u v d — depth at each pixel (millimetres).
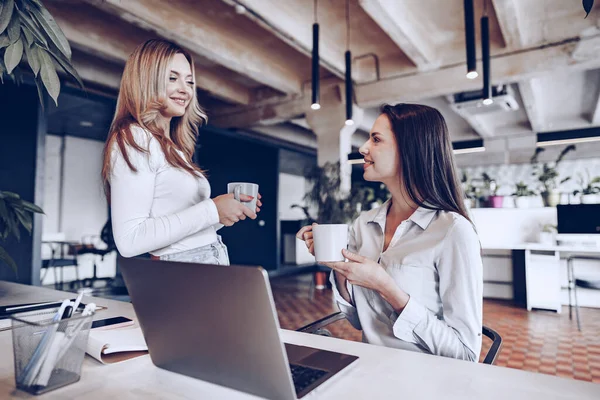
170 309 625
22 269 4422
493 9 4520
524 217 5637
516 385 622
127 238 870
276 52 5941
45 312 768
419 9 4668
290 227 10312
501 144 9914
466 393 593
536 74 5133
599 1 4617
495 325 4262
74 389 623
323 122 6820
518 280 5562
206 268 549
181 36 4637
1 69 1123
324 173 6457
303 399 572
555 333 3932
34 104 4480
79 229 8359
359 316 1118
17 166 4500
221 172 8766
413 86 5906
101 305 1191
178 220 907
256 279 508
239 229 8898
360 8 4664
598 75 6453
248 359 566
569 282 4680
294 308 5098
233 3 4035
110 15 4754
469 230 974
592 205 5020
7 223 1511
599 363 3039
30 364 608
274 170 8500
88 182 8547
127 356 764
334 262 867
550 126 9125
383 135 1097
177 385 636
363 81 6289
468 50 3057
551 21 4918
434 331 887
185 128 1291
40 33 1012
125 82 1048
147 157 932
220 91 6949
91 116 6688
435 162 1048
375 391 604
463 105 6410
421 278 1003
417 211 1070
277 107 7348
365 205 6480
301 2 4539
